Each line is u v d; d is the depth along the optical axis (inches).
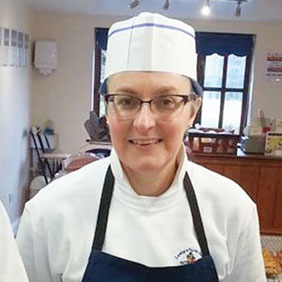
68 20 213.0
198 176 43.8
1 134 155.1
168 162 38.3
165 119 36.0
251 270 44.3
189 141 152.4
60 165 197.8
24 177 198.1
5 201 164.1
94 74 220.8
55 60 211.3
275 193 153.6
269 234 152.1
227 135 153.3
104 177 42.1
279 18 203.8
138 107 36.0
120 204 41.4
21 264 37.1
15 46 169.6
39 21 211.3
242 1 167.3
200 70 222.4
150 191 40.7
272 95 222.5
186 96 36.9
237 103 227.9
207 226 42.1
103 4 187.3
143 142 36.4
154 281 40.0
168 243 40.9
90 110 219.8
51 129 217.5
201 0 169.8
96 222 41.1
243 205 43.6
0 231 35.7
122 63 36.5
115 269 39.8
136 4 159.5
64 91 217.6
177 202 41.8
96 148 153.2
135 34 36.6
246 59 223.8
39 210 41.8
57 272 41.8
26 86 196.9
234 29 218.4
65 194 41.8
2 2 146.9
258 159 152.0
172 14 205.9
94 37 216.2
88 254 40.4
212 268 41.4
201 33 218.7
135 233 40.7
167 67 36.1
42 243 41.9
